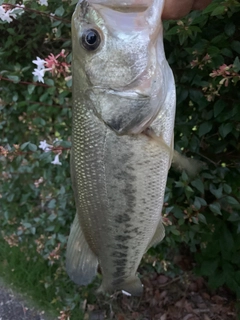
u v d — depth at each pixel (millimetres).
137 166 196
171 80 193
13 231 509
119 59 182
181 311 422
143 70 181
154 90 184
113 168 199
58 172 431
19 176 495
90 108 194
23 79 431
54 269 468
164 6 195
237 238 369
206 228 366
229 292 432
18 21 394
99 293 430
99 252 229
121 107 187
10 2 319
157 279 446
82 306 432
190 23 264
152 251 400
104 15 181
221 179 329
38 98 426
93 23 182
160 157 197
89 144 199
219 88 284
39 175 483
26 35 411
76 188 213
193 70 302
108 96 187
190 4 204
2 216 519
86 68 189
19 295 464
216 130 333
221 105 296
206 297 430
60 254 432
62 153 382
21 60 429
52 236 434
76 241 231
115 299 435
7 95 446
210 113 312
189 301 429
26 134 482
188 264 436
